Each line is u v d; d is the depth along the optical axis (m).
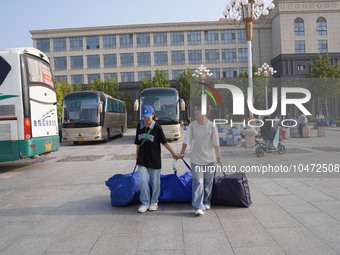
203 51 62.41
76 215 5.64
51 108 12.22
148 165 5.74
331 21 56.94
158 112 20.39
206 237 4.40
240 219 5.09
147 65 62.78
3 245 4.38
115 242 4.34
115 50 63.00
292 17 57.03
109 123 24.64
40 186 8.42
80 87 57.47
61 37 63.28
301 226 4.68
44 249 4.18
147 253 3.96
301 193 6.53
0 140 10.34
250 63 19.19
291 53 56.78
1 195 7.51
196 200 5.39
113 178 6.18
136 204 6.22
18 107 10.34
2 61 10.39
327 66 42.41
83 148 19.78
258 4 19.39
